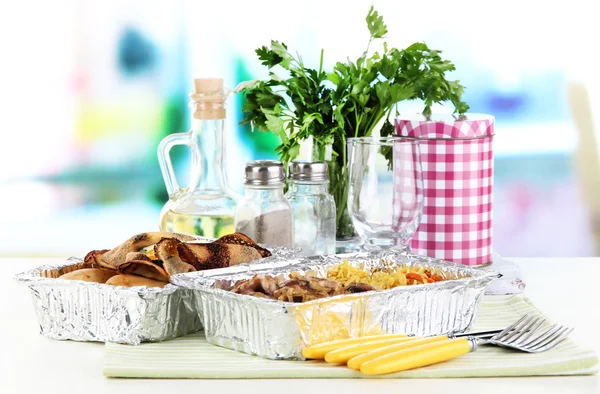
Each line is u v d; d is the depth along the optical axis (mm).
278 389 1111
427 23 3744
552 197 3768
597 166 3742
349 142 1481
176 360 1189
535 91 3748
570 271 1760
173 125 3807
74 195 3805
